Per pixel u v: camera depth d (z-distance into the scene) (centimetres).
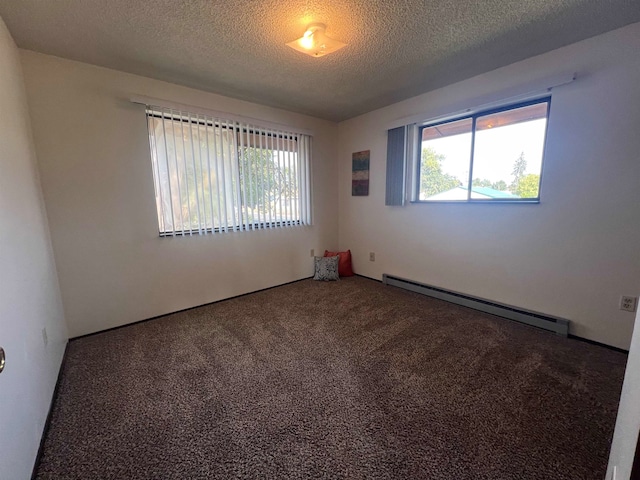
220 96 301
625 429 81
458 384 174
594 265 217
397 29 187
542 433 137
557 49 215
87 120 230
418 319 269
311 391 170
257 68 239
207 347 222
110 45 201
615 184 202
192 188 288
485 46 210
